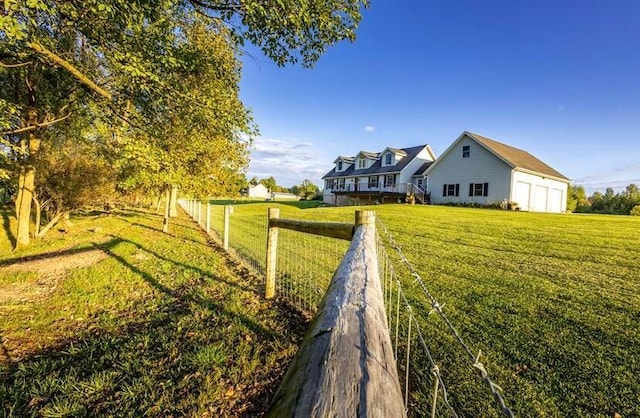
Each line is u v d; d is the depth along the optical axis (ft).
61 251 24.40
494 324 10.93
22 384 7.74
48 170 27.53
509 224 36.35
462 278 16.19
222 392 7.59
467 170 68.74
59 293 14.60
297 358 2.45
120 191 39.99
